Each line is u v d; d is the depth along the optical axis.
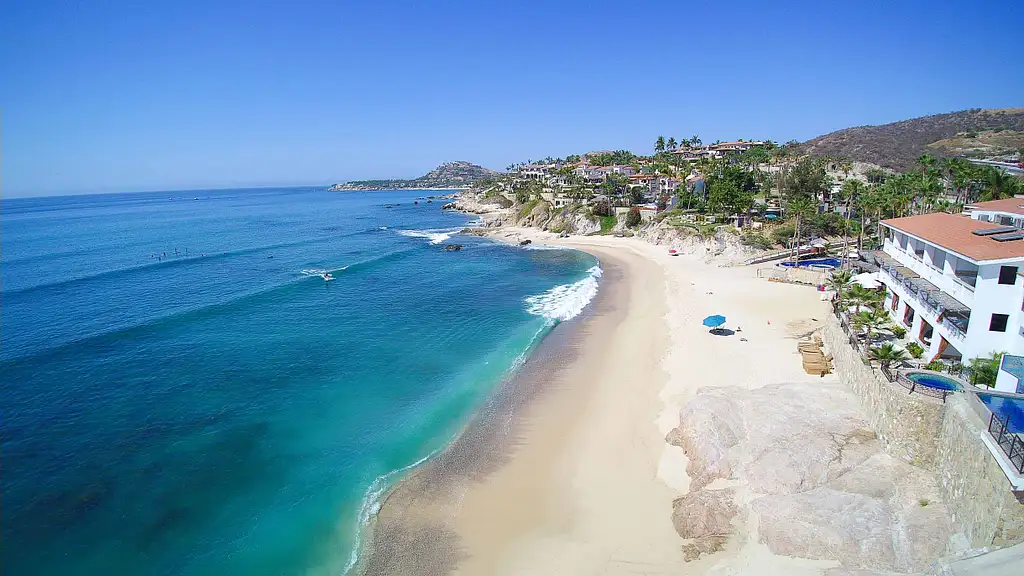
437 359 37.94
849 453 20.97
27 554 19.59
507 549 19.66
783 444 22.03
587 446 26.05
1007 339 22.67
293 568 19.14
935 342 26.55
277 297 56.44
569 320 46.62
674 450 24.80
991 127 152.50
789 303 45.25
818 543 17.12
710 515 19.38
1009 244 24.08
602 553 19.05
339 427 28.69
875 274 37.44
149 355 38.94
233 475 24.47
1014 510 13.95
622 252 84.00
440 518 21.44
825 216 72.62
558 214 117.25
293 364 37.25
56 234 117.62
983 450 15.53
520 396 31.80
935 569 15.38
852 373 26.22
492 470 24.53
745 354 34.22
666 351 37.00
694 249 77.69
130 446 26.83
